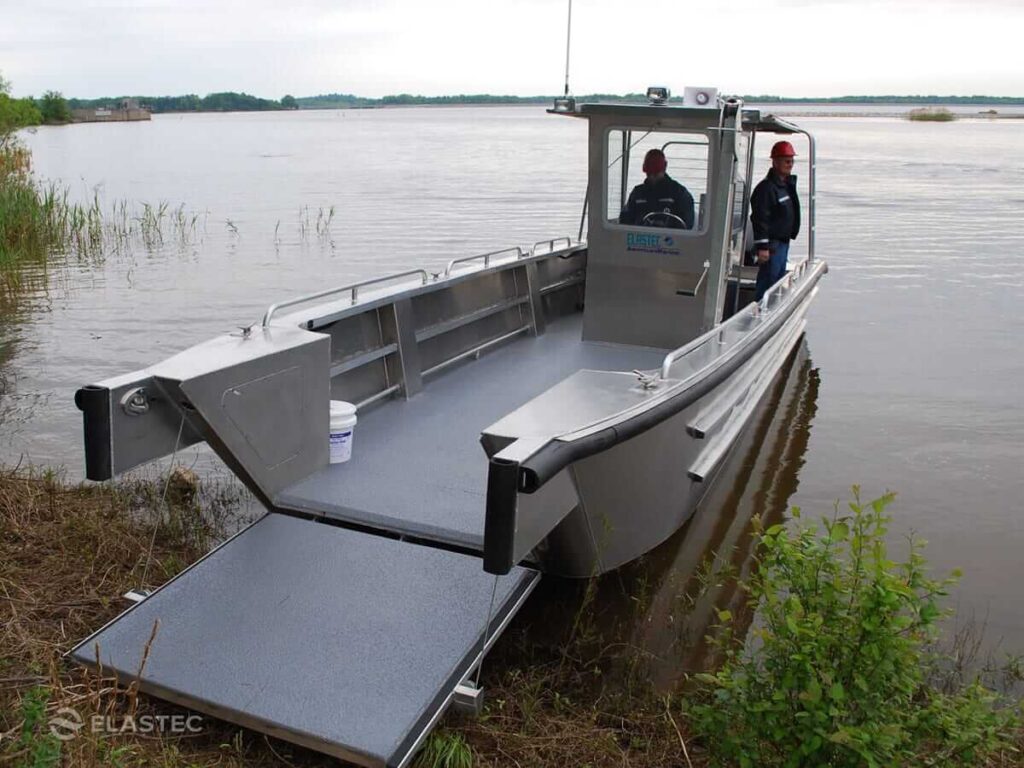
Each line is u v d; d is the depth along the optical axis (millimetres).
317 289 11422
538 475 2844
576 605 4121
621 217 5844
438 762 2854
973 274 12898
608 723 3236
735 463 6156
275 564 3498
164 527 4676
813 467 6109
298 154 45906
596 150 5738
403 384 5188
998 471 6047
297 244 15273
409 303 5238
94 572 4047
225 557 3539
